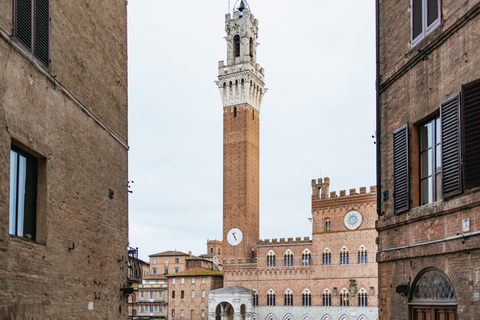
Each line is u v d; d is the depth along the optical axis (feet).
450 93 61.57
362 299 373.40
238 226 448.65
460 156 57.72
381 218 79.20
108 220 87.15
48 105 65.16
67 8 72.23
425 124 69.15
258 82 487.61
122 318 92.27
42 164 64.49
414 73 70.85
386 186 78.64
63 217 69.10
